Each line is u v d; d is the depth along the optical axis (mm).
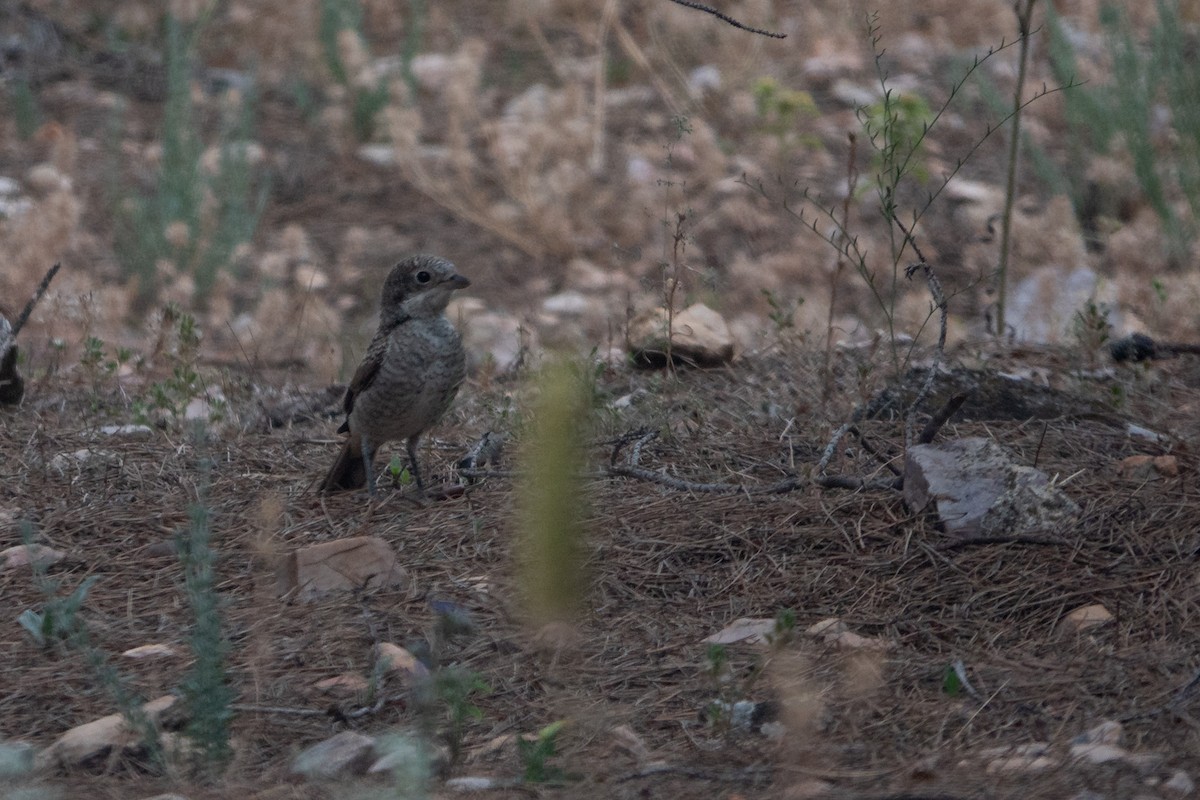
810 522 9453
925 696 7449
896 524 9305
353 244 19422
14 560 9281
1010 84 22969
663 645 8125
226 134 20641
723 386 12609
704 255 18812
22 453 11242
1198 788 6254
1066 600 8367
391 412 10352
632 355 13328
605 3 26703
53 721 7430
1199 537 8875
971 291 17609
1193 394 12461
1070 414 11375
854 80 24141
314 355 15766
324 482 10602
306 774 6711
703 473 10438
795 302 16734
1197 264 16734
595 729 7180
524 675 7789
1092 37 23656
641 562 9094
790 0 26578
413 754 6449
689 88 23000
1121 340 13469
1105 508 9281
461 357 10570
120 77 25016
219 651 6938
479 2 29094
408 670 7742
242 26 26266
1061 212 16797
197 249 18516
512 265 19656
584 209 20281
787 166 21562
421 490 10500
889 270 17766
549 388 3494
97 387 12930
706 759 6793
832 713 7234
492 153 20953
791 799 6277
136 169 21750
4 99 23906
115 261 19047
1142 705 7188
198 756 6812
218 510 10203
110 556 9477
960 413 11352
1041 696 7363
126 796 6523
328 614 8562
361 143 23547
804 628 8281
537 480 3461
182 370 12695
